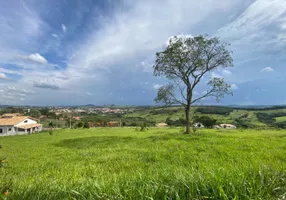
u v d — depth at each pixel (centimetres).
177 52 2541
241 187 252
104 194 256
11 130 5434
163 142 1548
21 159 1218
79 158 1044
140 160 834
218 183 258
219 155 859
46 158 1179
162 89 2662
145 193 251
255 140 1496
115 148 1351
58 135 3888
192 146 1205
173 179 293
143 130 3941
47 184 320
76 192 258
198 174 301
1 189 271
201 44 2495
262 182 261
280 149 998
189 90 2630
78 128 6350
